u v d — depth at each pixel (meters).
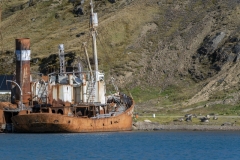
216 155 193.00
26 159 182.88
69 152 196.25
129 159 183.00
